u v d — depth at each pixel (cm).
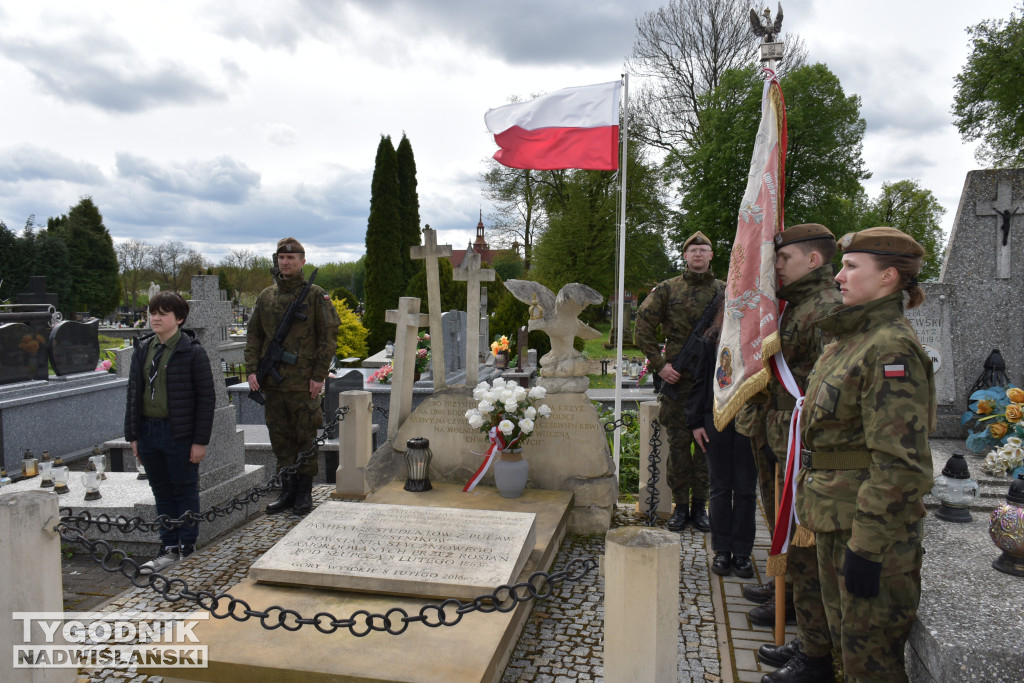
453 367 1211
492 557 353
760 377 320
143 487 553
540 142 614
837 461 243
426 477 528
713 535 441
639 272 2997
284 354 547
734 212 2377
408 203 2598
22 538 285
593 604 401
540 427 533
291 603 332
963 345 593
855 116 2302
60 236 3678
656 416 559
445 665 279
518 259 3644
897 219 3425
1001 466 475
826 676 295
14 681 288
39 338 873
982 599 278
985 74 1415
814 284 318
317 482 698
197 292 541
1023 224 575
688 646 347
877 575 219
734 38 2556
